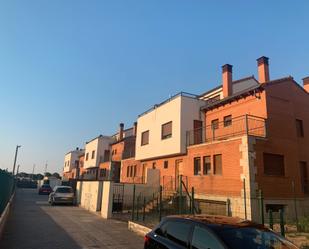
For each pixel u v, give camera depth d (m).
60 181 51.31
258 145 17.56
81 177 59.03
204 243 4.96
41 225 14.70
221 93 26.55
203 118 24.73
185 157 23.50
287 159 18.78
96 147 51.50
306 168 20.17
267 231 5.28
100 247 10.23
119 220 17.59
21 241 10.86
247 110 20.27
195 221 5.51
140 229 13.03
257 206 16.36
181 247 5.35
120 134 47.00
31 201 30.39
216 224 5.20
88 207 24.02
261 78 22.50
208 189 19.97
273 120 18.81
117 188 24.31
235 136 19.14
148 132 29.22
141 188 25.17
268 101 18.98
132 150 36.34
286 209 17.64
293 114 20.11
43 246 10.17
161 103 27.11
